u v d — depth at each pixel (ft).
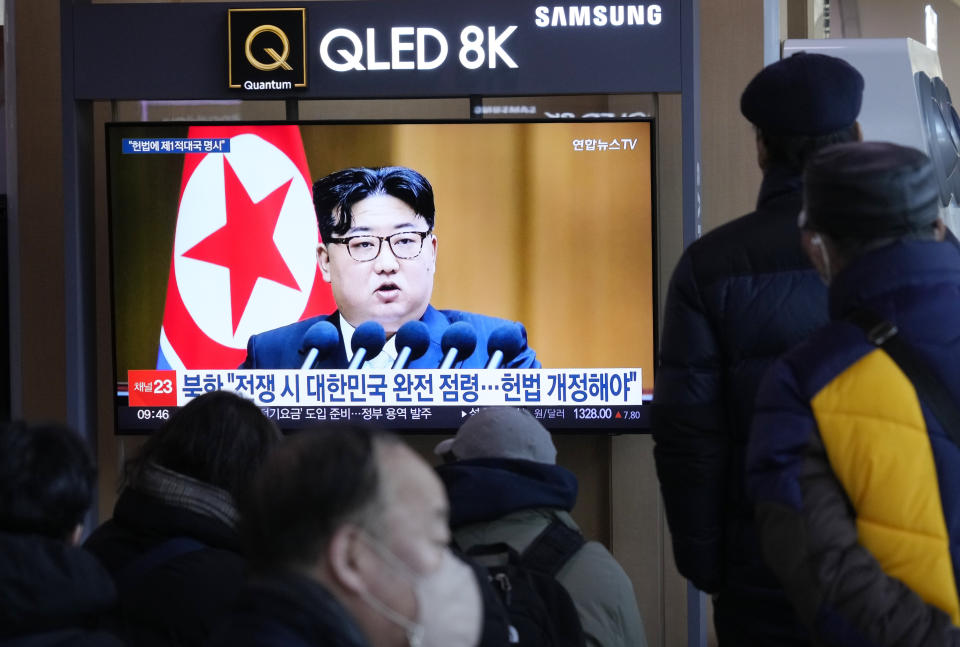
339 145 20.44
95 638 6.75
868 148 7.64
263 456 8.96
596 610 9.80
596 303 20.38
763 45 21.22
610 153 20.29
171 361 20.48
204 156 20.42
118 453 21.54
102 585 6.95
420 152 20.39
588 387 20.42
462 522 9.85
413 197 20.42
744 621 9.71
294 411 20.49
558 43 19.84
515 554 9.42
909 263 7.31
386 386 20.44
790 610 9.39
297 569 5.11
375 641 5.18
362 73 19.97
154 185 20.42
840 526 6.94
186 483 8.77
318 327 20.48
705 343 9.77
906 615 6.61
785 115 9.69
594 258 20.39
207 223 20.48
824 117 9.62
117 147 20.39
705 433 9.77
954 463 6.83
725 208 21.42
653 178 20.26
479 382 20.43
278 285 20.48
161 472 8.84
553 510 10.09
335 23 19.94
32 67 21.65
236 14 19.93
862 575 6.72
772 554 7.11
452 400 20.43
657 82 19.83
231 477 8.84
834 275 7.68
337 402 20.49
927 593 6.73
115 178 20.42
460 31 19.88
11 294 21.79
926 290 7.24
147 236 20.44
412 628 5.18
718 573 9.89
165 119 22.08
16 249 21.72
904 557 6.78
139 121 20.83
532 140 20.36
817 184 7.61
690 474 9.81
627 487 21.44
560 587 9.07
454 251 20.44
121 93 20.03
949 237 8.49
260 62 19.93
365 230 20.39
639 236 20.31
